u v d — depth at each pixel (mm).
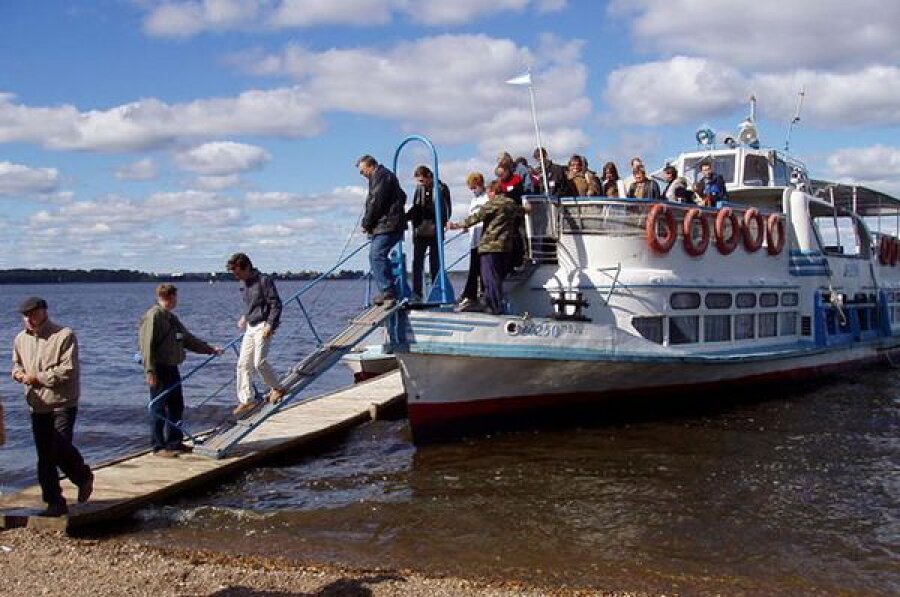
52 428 8930
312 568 7957
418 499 10461
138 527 9344
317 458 12656
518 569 8148
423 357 12273
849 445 13031
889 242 24391
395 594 7277
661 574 8023
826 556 8453
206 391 22031
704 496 10477
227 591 7285
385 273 12188
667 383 14711
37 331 8859
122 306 105938
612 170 15938
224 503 10336
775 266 18125
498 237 12820
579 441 13273
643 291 14422
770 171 20359
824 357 19438
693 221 15547
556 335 13016
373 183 12102
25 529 9031
